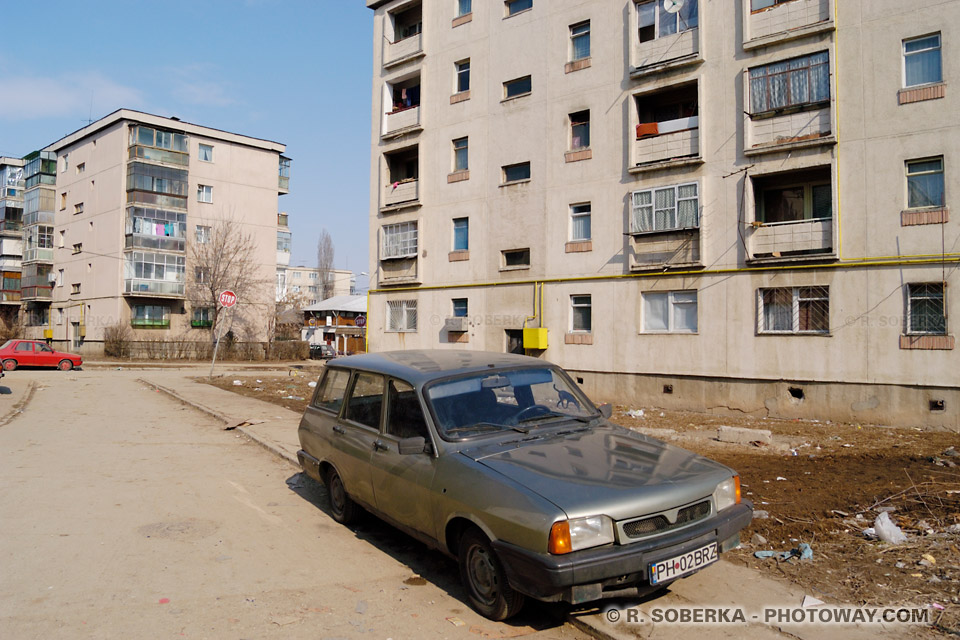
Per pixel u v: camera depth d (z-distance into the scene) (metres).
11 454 8.95
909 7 13.32
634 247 17.12
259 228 47.06
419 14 24.38
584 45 18.78
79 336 43.75
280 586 4.41
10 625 3.71
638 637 3.55
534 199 19.47
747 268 15.16
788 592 4.11
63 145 46.62
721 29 15.84
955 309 12.60
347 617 3.92
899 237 13.25
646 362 16.81
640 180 17.17
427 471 4.43
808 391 14.23
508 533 3.66
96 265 42.50
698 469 4.17
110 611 3.93
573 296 18.53
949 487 6.83
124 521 5.85
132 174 40.19
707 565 3.78
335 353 42.88
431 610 4.05
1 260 50.66
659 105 17.80
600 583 3.51
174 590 4.28
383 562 4.98
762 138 15.03
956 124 12.73
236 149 45.94
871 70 13.72
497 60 20.72
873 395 13.41
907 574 4.31
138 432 11.19
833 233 13.90
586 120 18.66
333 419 5.98
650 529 3.66
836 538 5.17
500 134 20.47
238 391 18.52
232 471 8.17
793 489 6.86
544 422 4.83
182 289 41.81
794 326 14.55
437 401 4.70
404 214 23.39
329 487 6.20
